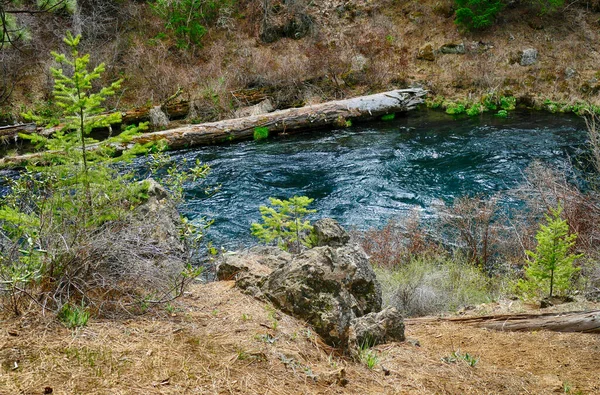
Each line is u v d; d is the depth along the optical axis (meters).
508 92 18.36
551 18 20.19
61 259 3.03
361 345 3.48
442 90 19.09
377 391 2.74
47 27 16.97
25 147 14.85
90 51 18.50
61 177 3.66
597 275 6.59
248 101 18.02
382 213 10.48
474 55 19.64
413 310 6.29
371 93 18.97
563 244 5.91
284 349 2.84
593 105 16.58
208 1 20.69
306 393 2.51
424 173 12.55
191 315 3.14
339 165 13.32
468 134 15.48
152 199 4.77
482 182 11.80
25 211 3.68
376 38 20.36
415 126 16.64
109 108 17.62
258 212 10.52
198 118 17.39
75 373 2.32
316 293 3.29
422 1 21.25
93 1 19.86
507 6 20.52
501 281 7.37
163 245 4.09
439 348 3.89
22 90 16.98
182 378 2.41
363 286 4.16
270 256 4.66
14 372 2.26
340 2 21.30
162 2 19.94
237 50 20.19
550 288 5.90
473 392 2.96
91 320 2.87
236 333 2.93
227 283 3.88
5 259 3.00
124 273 3.15
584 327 4.39
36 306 2.84
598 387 3.21
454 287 6.95
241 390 2.40
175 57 19.72
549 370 3.51
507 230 8.80
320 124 16.59
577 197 8.58
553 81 18.55
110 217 3.45
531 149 13.77
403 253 8.29
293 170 13.05
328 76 19.30
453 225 8.98
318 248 3.58
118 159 3.92
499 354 3.83
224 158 14.02
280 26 20.52
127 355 2.53
